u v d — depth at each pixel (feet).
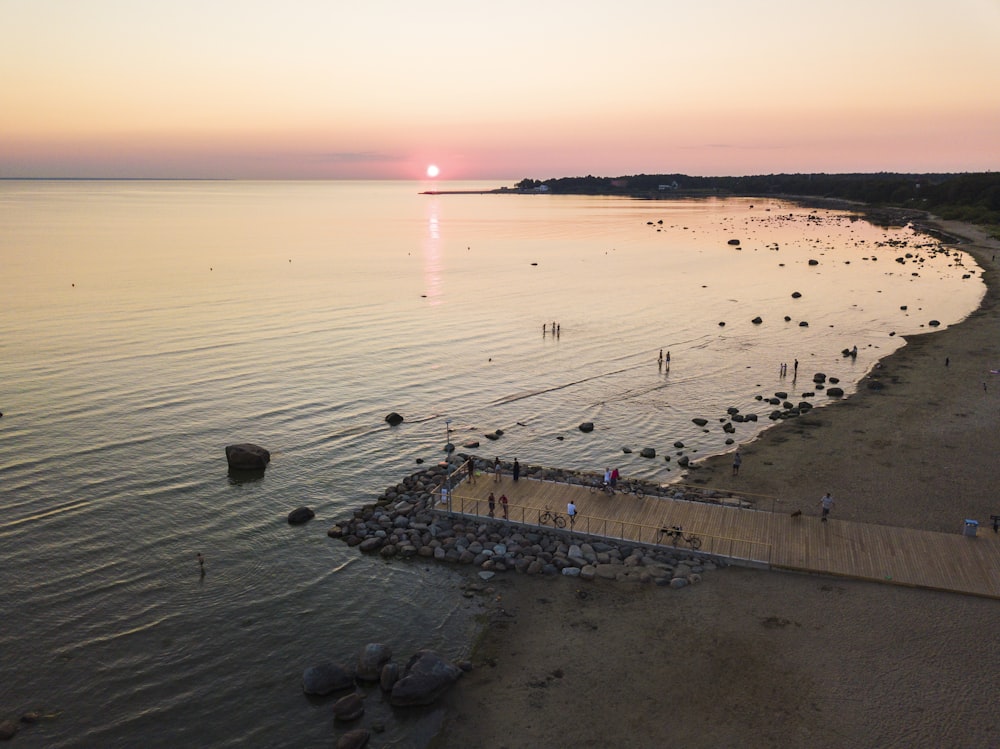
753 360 287.89
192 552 143.33
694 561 135.23
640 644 114.01
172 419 210.79
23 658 111.65
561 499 157.89
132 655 113.29
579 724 98.58
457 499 158.71
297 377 255.09
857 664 107.45
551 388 253.24
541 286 457.27
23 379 238.68
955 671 105.40
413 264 544.62
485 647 114.93
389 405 232.32
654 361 287.28
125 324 319.06
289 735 98.48
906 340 312.50
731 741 94.73
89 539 146.20
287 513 160.35
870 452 185.06
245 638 118.21
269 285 436.76
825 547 136.15
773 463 181.37
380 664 109.09
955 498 157.38
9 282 416.46
